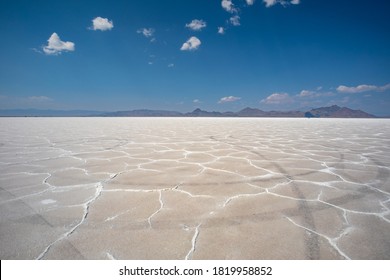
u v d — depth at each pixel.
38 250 1.64
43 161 4.32
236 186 2.94
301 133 10.12
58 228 1.92
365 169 3.78
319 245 1.71
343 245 1.71
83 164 4.07
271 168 3.82
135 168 3.80
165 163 4.16
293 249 1.66
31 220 2.05
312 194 2.68
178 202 2.44
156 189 2.82
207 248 1.67
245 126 15.67
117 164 4.08
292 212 2.21
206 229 1.91
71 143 6.67
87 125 16.09
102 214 2.16
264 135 9.13
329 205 2.38
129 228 1.92
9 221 2.03
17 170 3.68
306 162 4.26
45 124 17.09
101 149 5.64
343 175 3.44
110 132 10.30
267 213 2.19
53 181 3.13
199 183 3.04
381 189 2.85
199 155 4.89
